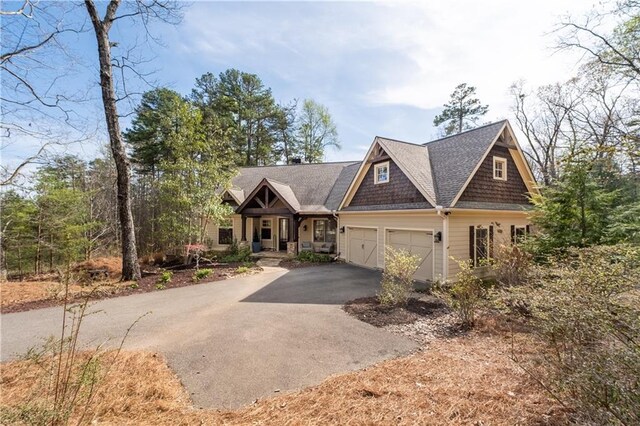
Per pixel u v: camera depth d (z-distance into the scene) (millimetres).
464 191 10797
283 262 15445
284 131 32406
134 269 11211
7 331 6215
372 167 13836
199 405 3588
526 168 12875
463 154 12023
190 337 5793
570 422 2914
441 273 10320
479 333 5883
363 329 6195
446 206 10047
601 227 8555
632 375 2445
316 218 17906
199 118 14648
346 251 15352
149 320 6805
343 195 16797
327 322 6621
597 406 2617
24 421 2557
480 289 7262
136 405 3473
